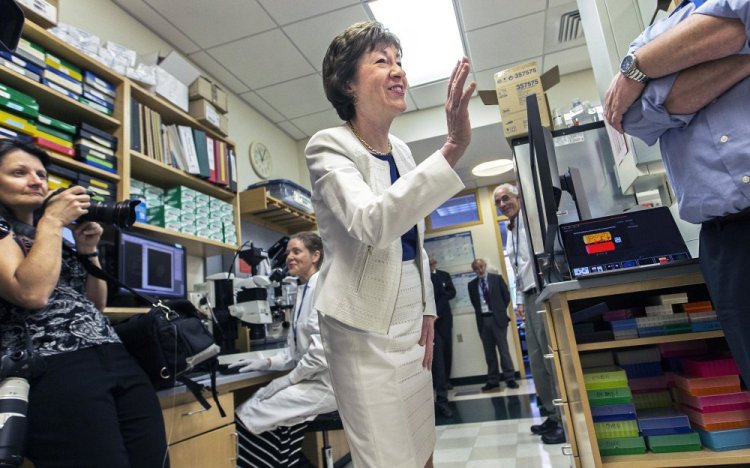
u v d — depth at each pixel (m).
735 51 0.81
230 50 3.47
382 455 0.82
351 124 0.99
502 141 5.00
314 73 3.88
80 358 1.03
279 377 2.23
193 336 1.30
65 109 2.07
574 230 1.36
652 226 1.33
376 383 0.85
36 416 0.95
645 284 1.18
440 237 6.61
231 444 1.82
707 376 1.23
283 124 4.72
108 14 2.81
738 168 0.84
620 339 1.25
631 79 0.96
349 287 0.83
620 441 1.23
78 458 0.95
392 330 0.90
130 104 2.32
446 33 3.63
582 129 2.21
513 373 5.17
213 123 2.90
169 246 2.30
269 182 3.65
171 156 2.57
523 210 1.89
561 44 3.90
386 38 0.94
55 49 1.99
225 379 1.79
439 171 0.70
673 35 0.86
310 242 2.45
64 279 1.17
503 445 2.76
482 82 4.41
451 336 5.55
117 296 1.93
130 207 1.21
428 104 4.70
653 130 0.99
